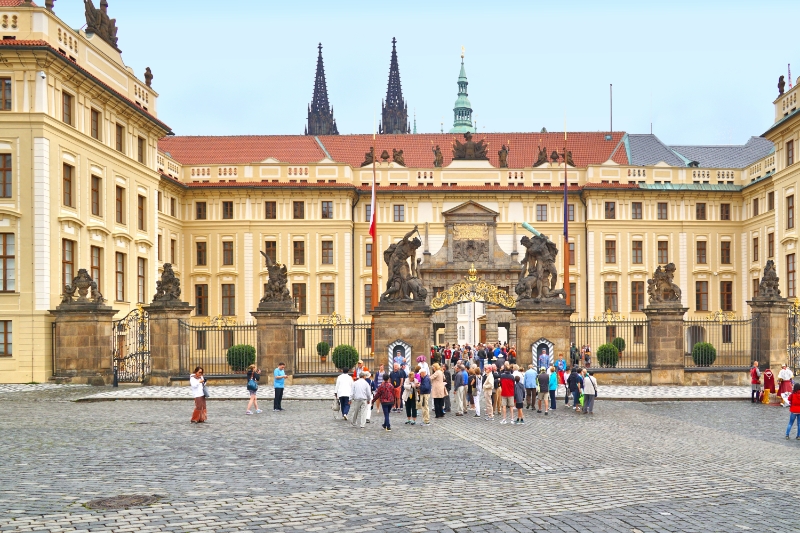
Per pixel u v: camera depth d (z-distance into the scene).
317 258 78.19
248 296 77.88
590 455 22.25
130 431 26.77
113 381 45.16
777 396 37.81
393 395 28.23
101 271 54.62
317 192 78.31
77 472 19.08
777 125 62.88
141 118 61.97
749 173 77.81
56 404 36.06
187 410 33.75
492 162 85.25
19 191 47.19
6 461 20.62
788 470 20.05
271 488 17.27
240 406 35.94
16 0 50.47
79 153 51.62
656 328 45.81
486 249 78.44
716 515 15.20
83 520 14.36
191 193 78.56
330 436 26.11
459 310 89.00
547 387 33.59
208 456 21.61
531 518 14.77
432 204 80.06
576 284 79.50
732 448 23.88
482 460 21.27
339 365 52.94
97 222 53.97
